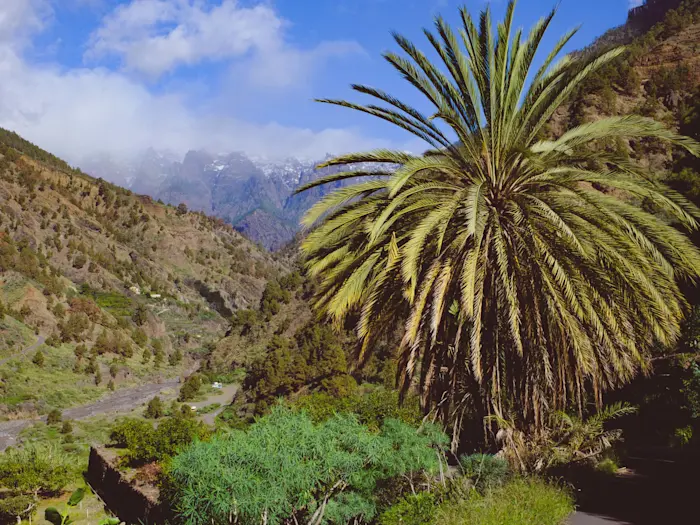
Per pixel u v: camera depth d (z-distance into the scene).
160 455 20.52
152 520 15.02
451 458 12.46
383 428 10.32
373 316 10.97
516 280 10.36
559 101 11.18
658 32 75.25
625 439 17.00
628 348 10.59
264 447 7.93
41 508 23.38
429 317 10.57
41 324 137.88
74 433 77.88
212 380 114.50
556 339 10.51
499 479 9.19
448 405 11.70
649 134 10.30
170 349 182.00
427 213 11.00
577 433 11.28
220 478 7.14
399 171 9.58
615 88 61.41
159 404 88.94
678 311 10.30
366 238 11.20
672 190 10.16
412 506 8.26
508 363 11.19
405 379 11.70
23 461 25.09
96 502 21.20
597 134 10.57
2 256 156.75
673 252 9.88
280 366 61.09
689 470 11.63
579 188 10.28
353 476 8.97
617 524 7.62
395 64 10.86
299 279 129.12
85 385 116.62
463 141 10.94
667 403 16.81
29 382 106.56
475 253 9.73
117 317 172.12
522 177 10.89
